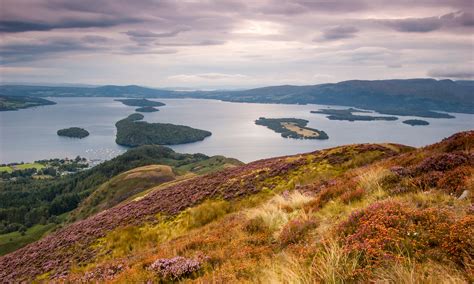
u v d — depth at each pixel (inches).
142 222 977.5
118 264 455.2
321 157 1159.0
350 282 205.6
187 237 552.4
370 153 1104.2
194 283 292.8
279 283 227.8
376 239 241.3
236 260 321.7
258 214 470.6
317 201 462.3
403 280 187.2
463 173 365.4
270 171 1141.7
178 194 1202.0
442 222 250.4
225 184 1132.5
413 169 455.2
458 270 194.7
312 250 275.6
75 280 445.7
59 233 1261.1
